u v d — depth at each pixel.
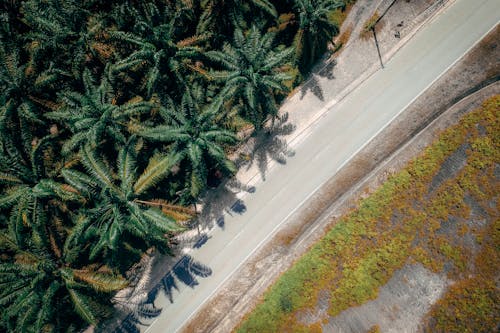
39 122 18.50
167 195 20.48
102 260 19.08
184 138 16.44
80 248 17.73
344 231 21.38
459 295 19.53
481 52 21.69
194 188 18.06
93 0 18.47
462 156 21.09
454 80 21.89
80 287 17.44
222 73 17.92
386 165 21.92
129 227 16.44
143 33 17.53
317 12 18.27
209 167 20.64
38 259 17.20
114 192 16.20
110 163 18.77
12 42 18.19
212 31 19.23
